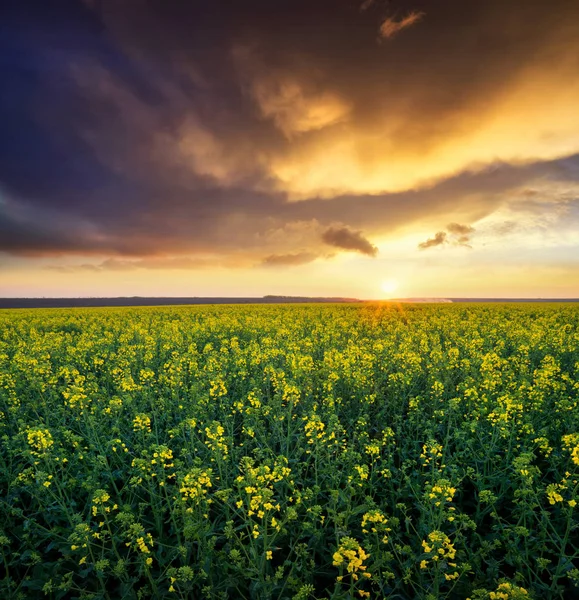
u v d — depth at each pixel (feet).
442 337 67.10
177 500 17.88
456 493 21.93
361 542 18.37
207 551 16.66
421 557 16.10
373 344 52.90
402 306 141.38
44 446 20.10
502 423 23.31
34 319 102.53
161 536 18.78
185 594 15.37
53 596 17.28
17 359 44.32
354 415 31.65
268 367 35.40
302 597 14.24
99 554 18.26
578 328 75.77
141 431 24.98
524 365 39.45
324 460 23.35
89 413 29.94
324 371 38.22
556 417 28.63
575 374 39.34
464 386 32.35
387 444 24.82
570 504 15.90
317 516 18.11
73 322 94.38
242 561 15.99
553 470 22.50
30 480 21.48
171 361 43.50
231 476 22.54
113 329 84.07
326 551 18.10
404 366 39.45
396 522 17.85
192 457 24.02
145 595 16.24
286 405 33.14
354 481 18.99
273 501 19.42
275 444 26.96
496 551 18.42
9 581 17.21
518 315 99.55
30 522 20.03
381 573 16.28
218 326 76.69
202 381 35.40
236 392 35.63
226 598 15.39
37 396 34.63
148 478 19.79
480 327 73.56
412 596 16.52
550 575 16.12
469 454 23.56
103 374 43.91
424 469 24.67
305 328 76.89
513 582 15.12
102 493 17.20
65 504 20.18
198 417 28.45
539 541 17.22
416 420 28.17
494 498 18.63
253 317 87.76
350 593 14.12
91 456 23.57
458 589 15.93
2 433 29.25
